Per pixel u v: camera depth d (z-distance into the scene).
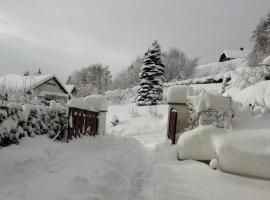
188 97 8.44
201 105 6.89
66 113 7.54
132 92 33.91
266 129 5.73
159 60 28.89
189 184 5.00
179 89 9.95
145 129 15.62
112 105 30.17
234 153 5.29
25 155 4.93
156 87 27.80
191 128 7.80
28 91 11.71
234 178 5.18
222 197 4.45
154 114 19.14
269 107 6.72
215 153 6.06
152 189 4.84
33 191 3.78
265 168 5.04
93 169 5.09
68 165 5.38
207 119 6.75
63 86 28.11
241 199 4.38
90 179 4.46
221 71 42.91
